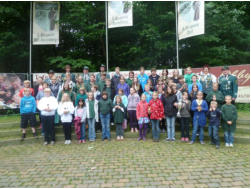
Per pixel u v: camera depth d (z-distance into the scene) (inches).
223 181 131.0
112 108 244.1
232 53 436.8
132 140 236.7
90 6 442.6
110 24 349.7
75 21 422.9
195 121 220.8
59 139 244.8
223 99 228.2
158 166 155.3
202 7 296.0
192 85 248.8
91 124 238.8
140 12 440.1
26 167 158.7
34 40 365.1
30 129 257.0
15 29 450.9
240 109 346.9
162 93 248.4
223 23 422.3
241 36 452.4
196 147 203.5
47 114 225.3
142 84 283.7
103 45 473.7
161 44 418.9
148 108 232.5
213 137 211.0
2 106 327.9
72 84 267.9
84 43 481.1
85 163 164.1
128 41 484.1
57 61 426.3
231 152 186.2
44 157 181.2
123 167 154.4
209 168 150.7
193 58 464.1
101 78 282.4
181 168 151.3
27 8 442.6
